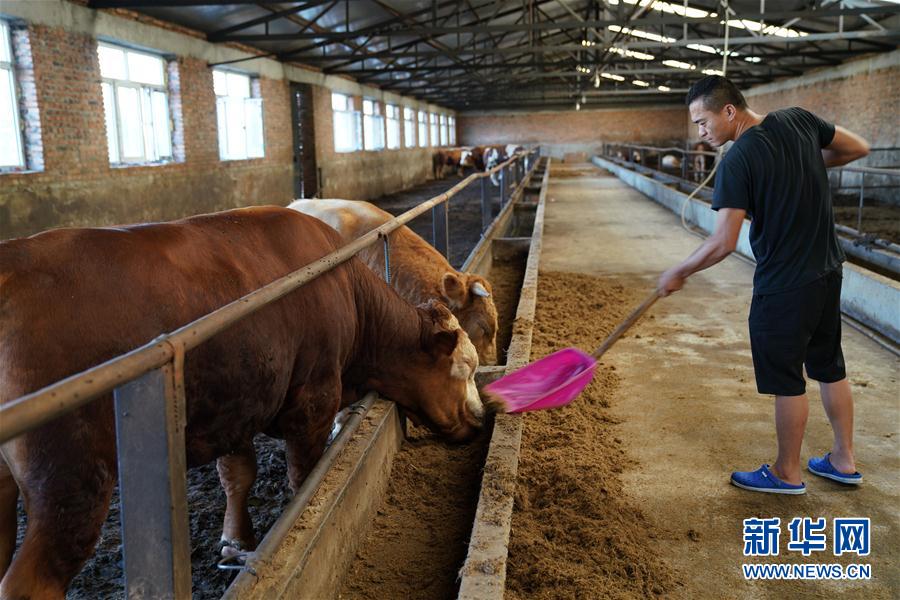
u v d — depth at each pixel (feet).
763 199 9.57
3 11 28.71
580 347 17.72
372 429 10.97
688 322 20.29
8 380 5.72
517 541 9.21
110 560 9.91
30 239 6.27
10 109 30.01
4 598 5.56
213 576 9.55
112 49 36.81
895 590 8.51
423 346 11.38
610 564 8.86
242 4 38.50
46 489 5.77
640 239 36.76
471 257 25.70
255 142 53.52
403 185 92.99
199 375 7.27
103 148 34.65
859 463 11.55
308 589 7.77
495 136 147.54
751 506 10.37
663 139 143.23
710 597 8.38
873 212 49.49
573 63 80.07
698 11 68.54
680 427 13.16
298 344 8.87
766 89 97.04
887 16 58.70
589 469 11.21
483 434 13.46
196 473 12.54
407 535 10.33
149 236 7.18
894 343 17.93
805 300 9.72
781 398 10.29
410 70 71.20
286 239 9.11
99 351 6.17
